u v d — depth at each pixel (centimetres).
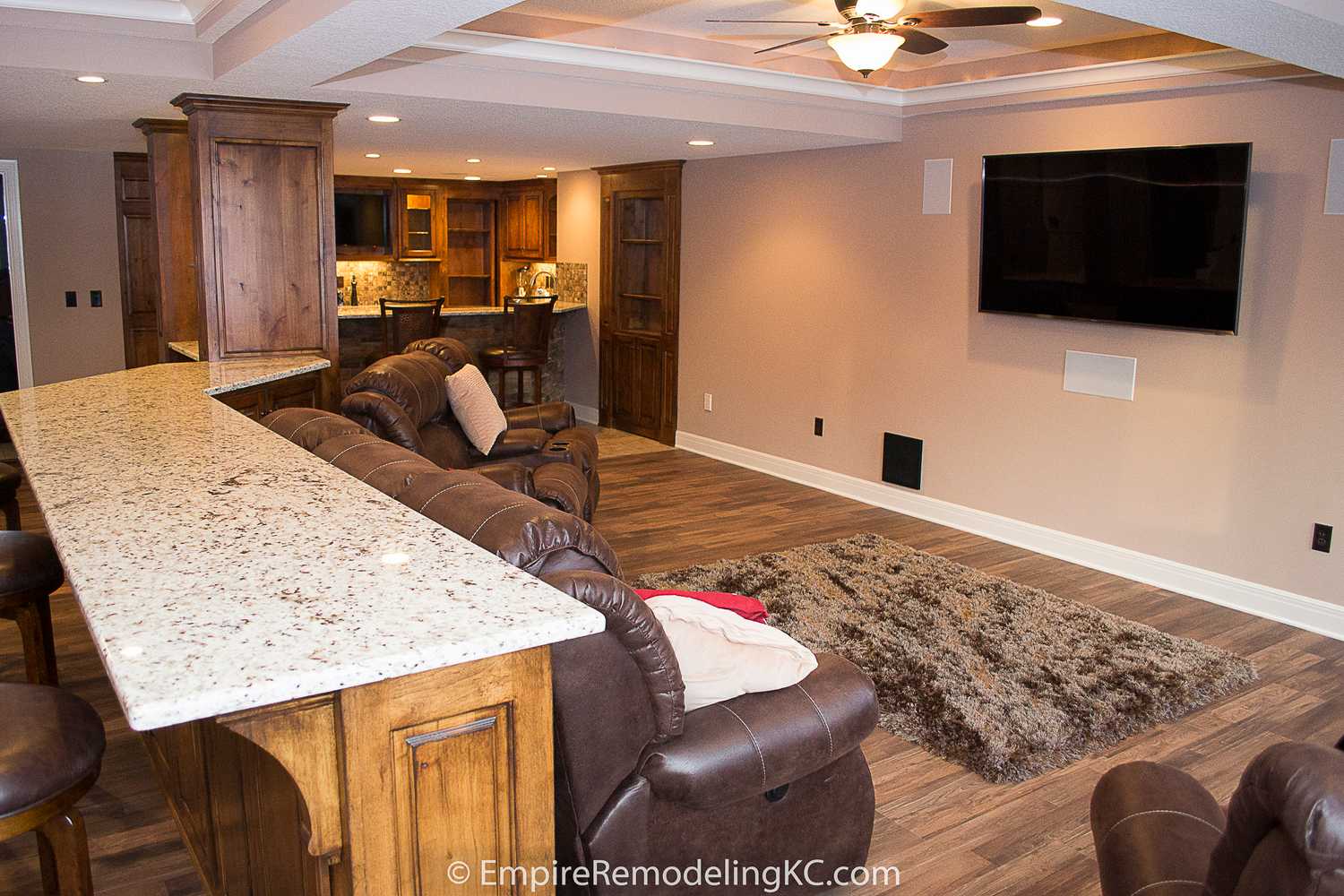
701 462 769
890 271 626
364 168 888
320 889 159
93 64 395
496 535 200
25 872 258
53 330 790
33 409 344
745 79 532
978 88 546
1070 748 334
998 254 549
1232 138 458
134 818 288
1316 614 448
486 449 536
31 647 277
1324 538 443
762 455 740
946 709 356
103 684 371
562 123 541
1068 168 506
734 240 742
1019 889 263
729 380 762
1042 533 557
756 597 461
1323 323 434
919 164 599
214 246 490
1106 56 489
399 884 155
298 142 495
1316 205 432
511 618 156
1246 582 472
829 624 431
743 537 571
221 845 229
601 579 192
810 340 688
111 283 802
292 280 510
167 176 579
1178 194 464
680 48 507
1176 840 174
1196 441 484
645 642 198
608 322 886
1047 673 388
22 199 766
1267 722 358
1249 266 457
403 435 424
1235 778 320
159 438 293
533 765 164
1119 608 471
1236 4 268
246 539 193
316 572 175
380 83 447
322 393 528
